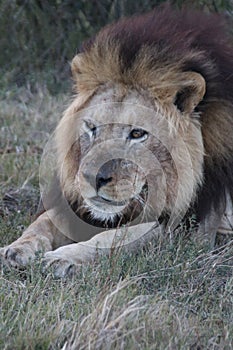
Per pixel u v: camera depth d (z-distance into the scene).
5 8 21.06
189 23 11.11
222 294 9.64
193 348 8.39
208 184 10.87
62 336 8.16
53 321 8.44
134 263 9.91
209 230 11.06
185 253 10.14
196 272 9.90
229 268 10.29
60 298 8.70
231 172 11.09
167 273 9.76
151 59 10.30
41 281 9.37
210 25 11.32
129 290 9.02
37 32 20.97
